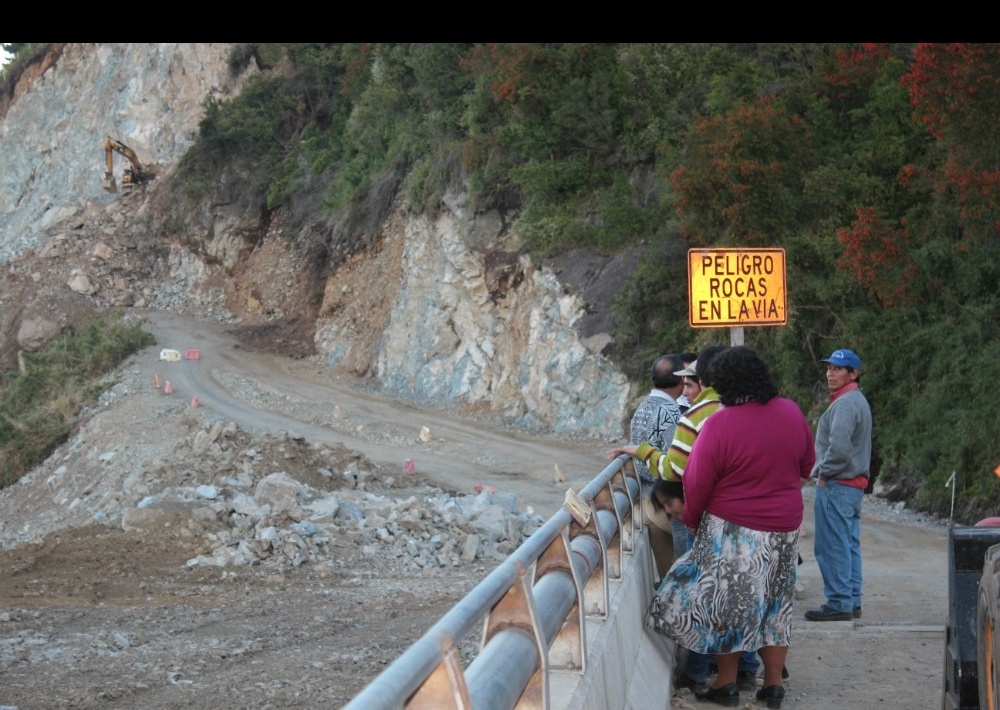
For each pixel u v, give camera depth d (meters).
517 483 27.38
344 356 55.50
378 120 61.72
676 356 6.72
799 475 5.46
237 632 9.84
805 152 30.33
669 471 5.80
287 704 7.15
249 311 68.69
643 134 42.38
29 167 100.19
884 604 9.31
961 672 4.80
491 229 46.09
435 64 52.66
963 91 23.08
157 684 7.74
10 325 73.75
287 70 76.19
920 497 20.89
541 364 40.06
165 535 14.86
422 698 1.99
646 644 5.69
